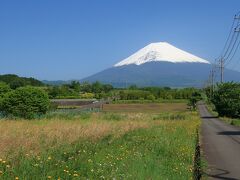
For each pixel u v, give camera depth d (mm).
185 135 26734
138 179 10570
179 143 20578
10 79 155250
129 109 109938
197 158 17688
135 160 13117
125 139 20484
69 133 21047
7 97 59625
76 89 185750
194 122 45500
